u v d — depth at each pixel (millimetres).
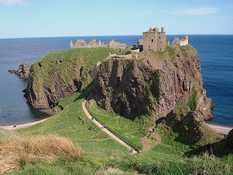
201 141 90312
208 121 144375
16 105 180000
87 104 136375
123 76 129125
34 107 176750
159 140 98875
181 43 155125
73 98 167000
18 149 21281
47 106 179000
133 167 20203
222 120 145375
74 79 179875
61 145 22094
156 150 91188
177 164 19078
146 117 118375
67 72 181125
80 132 102812
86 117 118812
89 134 100312
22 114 163000
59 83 180250
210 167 18156
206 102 146750
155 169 19281
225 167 17844
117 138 96000
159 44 143250
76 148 22469
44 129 111312
